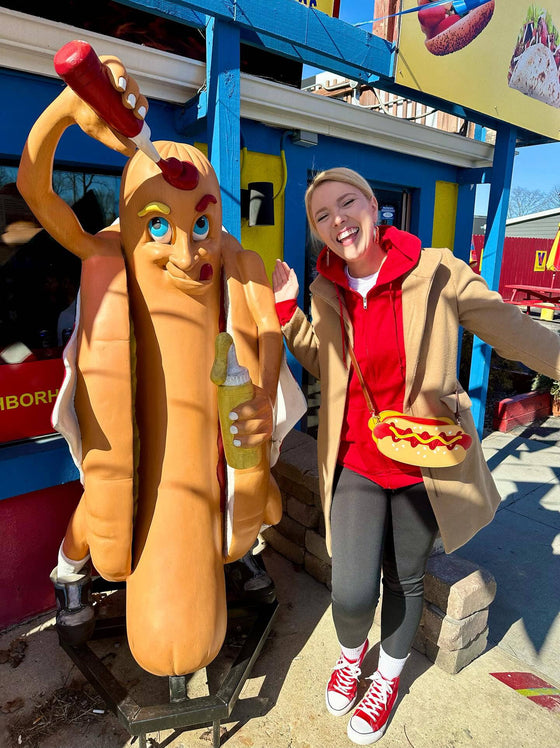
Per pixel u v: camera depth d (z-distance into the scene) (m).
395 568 2.02
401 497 1.96
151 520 1.77
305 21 2.68
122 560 1.76
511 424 5.91
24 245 2.62
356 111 3.95
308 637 2.68
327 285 1.96
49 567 2.81
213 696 1.99
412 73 3.32
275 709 2.26
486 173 5.14
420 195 5.05
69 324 2.81
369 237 1.82
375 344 1.86
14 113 2.46
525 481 4.56
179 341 1.77
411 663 2.54
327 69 3.16
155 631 1.72
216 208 1.78
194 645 1.73
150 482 1.79
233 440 1.67
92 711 2.25
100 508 1.70
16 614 2.74
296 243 4.05
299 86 3.88
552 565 3.37
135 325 1.80
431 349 1.85
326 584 3.04
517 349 1.83
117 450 1.68
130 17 2.90
